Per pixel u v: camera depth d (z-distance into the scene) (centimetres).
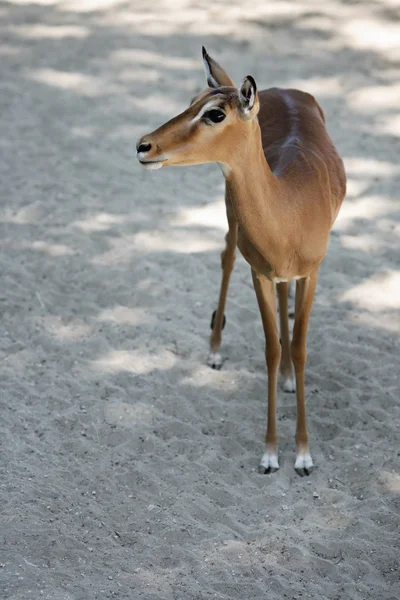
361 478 723
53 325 911
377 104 1335
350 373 845
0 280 977
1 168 1194
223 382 841
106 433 775
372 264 999
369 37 1563
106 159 1219
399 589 619
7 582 611
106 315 929
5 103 1366
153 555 647
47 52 1538
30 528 665
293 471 738
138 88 1403
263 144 765
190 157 611
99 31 1622
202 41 1563
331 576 633
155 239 1053
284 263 682
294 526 678
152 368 857
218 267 1008
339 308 934
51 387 827
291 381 827
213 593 612
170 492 712
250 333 909
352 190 1130
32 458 743
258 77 1411
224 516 686
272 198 652
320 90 1374
